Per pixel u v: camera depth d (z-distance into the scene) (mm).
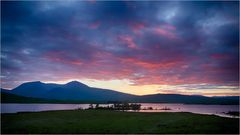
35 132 33750
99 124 43844
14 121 48906
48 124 43500
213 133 32656
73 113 76062
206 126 40594
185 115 68250
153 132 33688
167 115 68312
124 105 147750
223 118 57688
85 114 71625
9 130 35625
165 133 32688
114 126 40812
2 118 55469
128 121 49688
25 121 48875
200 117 60781
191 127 39344
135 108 148625
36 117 58688
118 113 77938
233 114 92375
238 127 39094
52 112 80438
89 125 42125
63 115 66250
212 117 60750
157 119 54625
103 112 84750
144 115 68688
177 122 47781
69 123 45281
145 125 42406
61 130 35750
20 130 35594
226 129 36656
